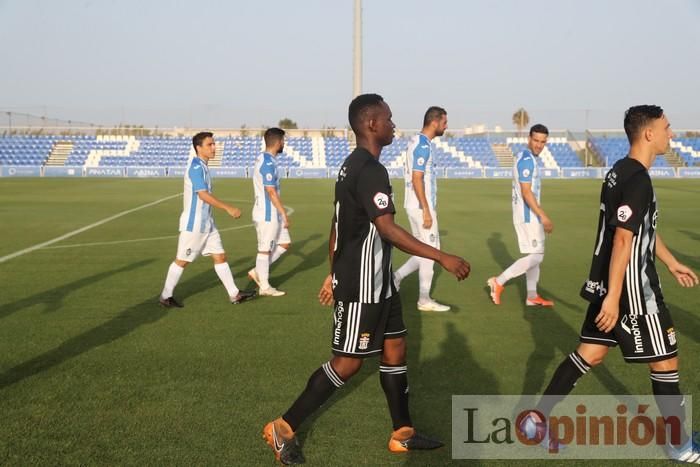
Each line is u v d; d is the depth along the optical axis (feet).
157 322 18.58
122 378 13.74
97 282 24.34
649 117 9.52
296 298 22.00
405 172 20.93
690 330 17.48
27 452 10.27
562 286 24.02
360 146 10.02
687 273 10.93
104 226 42.24
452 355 15.49
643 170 9.50
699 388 13.08
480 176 118.21
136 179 104.17
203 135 20.27
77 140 133.69
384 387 10.49
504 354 15.58
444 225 44.09
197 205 19.99
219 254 20.79
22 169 112.37
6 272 26.25
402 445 10.40
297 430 11.24
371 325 9.86
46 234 38.11
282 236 23.59
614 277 9.37
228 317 19.21
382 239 9.87
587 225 43.32
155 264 28.27
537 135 19.93
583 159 135.13
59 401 12.42
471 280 25.61
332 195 71.41
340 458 10.22
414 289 23.95
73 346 16.08
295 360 15.03
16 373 14.03
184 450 10.39
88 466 9.81
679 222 44.52
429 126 19.74
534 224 20.21
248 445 10.59
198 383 13.46
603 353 10.36
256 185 22.43
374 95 10.02
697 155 125.70
